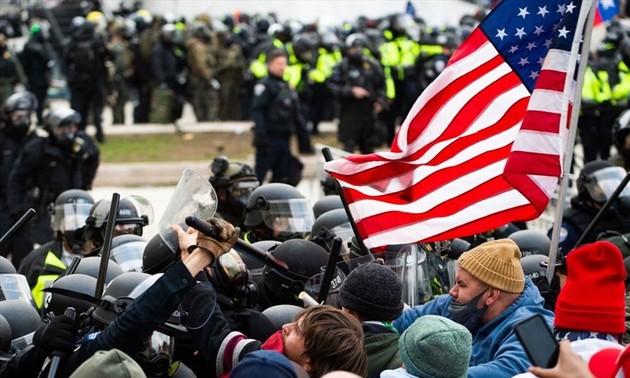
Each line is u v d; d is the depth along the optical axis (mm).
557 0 6660
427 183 6715
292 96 17188
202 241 4840
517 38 6723
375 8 33469
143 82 25375
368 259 6469
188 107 29531
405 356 4891
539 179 6242
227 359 5160
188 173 5113
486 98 6746
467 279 5746
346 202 6785
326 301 6188
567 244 9195
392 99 22359
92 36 22875
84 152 12555
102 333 4871
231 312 5773
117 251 7207
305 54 21312
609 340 5078
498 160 6648
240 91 26062
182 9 33594
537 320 3854
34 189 12375
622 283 5102
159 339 5059
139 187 20234
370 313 5367
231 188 9031
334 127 24984
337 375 3969
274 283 6359
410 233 6656
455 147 6730
